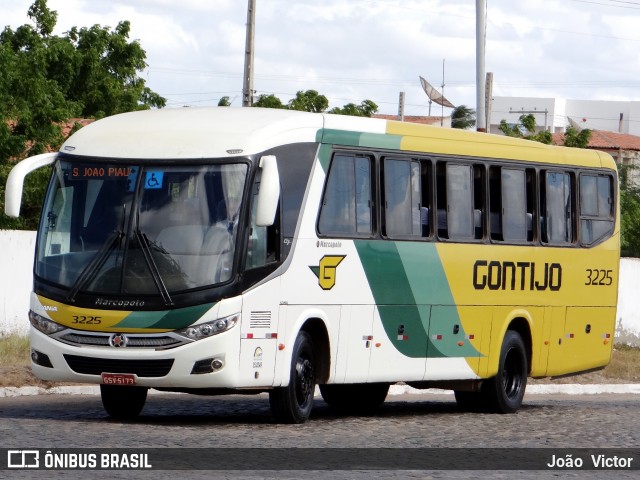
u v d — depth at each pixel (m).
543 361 24.44
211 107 19.25
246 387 17.47
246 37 45.09
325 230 19.05
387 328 20.44
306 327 19.23
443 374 21.80
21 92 44.81
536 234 24.19
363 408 23.44
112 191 17.66
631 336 42.72
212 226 17.33
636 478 14.12
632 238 63.75
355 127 19.94
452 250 21.91
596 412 23.55
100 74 60.78
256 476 12.97
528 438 17.81
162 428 17.12
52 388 23.38
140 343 17.14
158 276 17.19
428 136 21.64
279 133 18.25
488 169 23.05
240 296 17.28
